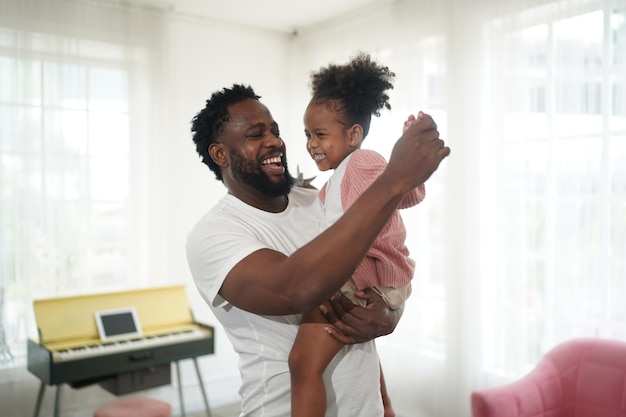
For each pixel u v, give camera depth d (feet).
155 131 13.20
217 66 14.56
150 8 13.12
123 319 11.32
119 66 12.76
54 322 10.77
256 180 4.06
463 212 11.31
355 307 3.89
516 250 10.52
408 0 12.46
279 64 15.64
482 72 11.10
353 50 13.91
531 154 10.30
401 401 12.59
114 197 12.75
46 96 11.87
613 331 9.28
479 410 8.71
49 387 11.82
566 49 9.77
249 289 3.41
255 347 4.11
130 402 10.54
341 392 3.98
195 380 13.96
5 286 11.37
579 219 9.65
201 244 3.83
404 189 3.06
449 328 11.58
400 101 12.59
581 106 9.57
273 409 4.08
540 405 8.96
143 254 13.14
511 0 10.53
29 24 11.66
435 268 12.01
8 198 11.46
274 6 13.46
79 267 12.21
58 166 12.00
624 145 9.06
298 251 3.17
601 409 8.73
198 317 14.08
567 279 9.82
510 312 10.62
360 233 3.05
